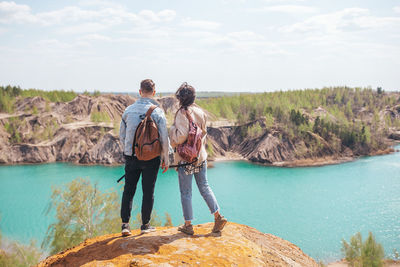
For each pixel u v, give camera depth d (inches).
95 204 880.3
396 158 5275.6
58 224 865.5
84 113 6845.5
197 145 168.2
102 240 182.4
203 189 183.0
